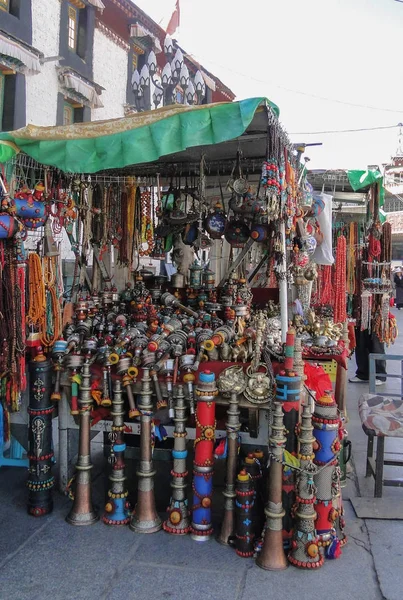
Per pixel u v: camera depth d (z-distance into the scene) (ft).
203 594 7.95
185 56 40.16
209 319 13.08
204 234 15.05
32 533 9.64
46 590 8.00
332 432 9.09
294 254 14.93
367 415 12.05
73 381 10.08
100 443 14.51
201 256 19.47
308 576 8.45
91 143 10.06
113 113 40.47
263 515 9.36
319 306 20.81
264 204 11.06
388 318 21.02
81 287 14.82
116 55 40.22
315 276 15.49
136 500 10.66
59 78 33.42
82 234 14.61
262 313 13.50
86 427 10.03
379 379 22.66
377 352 22.06
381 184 19.20
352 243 21.99
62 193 12.87
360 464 13.64
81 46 36.35
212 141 9.21
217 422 10.36
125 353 10.11
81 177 13.79
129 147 9.71
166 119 9.45
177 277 16.75
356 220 24.95
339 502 9.46
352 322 21.16
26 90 30.58
